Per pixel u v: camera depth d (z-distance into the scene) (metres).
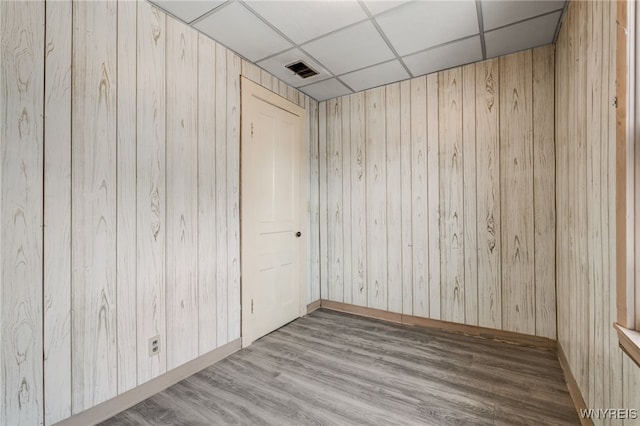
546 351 2.33
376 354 2.33
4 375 1.30
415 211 2.92
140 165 1.79
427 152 2.85
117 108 1.69
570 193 1.85
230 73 2.39
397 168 3.02
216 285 2.25
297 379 1.99
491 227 2.58
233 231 2.40
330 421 1.59
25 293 1.36
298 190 3.16
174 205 1.98
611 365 1.20
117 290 1.68
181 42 2.02
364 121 3.21
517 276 2.48
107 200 1.64
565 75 1.97
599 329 1.33
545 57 2.36
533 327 2.43
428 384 1.92
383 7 1.90
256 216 2.62
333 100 3.42
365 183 3.21
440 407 1.69
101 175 1.62
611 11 1.19
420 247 2.90
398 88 3.00
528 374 2.02
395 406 1.71
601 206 1.30
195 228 2.11
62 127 1.48
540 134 2.38
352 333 2.75
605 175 1.25
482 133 2.60
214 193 2.25
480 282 2.63
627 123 1.04
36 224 1.40
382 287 3.12
